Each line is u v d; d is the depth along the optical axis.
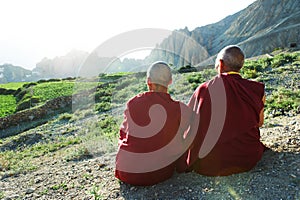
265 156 3.84
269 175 3.38
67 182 4.61
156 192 3.50
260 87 3.38
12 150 10.78
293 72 11.25
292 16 108.25
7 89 32.94
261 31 114.50
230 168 3.42
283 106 7.10
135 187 3.73
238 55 3.40
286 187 3.12
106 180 4.25
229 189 3.26
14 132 16.28
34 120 17.73
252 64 14.13
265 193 3.08
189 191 3.38
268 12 122.12
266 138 4.57
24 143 11.55
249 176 3.42
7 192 4.76
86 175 4.73
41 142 11.11
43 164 7.09
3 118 17.39
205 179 3.55
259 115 3.36
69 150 8.30
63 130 12.01
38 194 4.31
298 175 3.28
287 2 118.88
